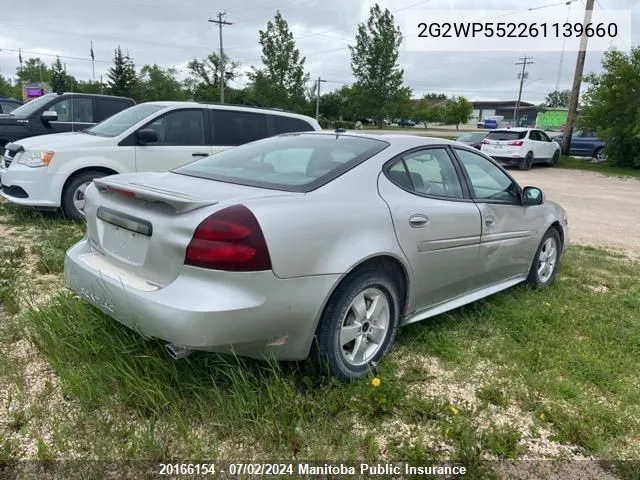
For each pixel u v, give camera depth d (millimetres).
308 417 2695
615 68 21312
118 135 6891
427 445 2602
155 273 2709
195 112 7426
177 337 2471
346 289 2908
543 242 4957
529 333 3922
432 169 3742
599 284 5523
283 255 2615
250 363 2938
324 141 3691
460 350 3613
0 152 9492
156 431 2564
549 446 2689
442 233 3555
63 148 6531
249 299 2543
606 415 2924
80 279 3070
